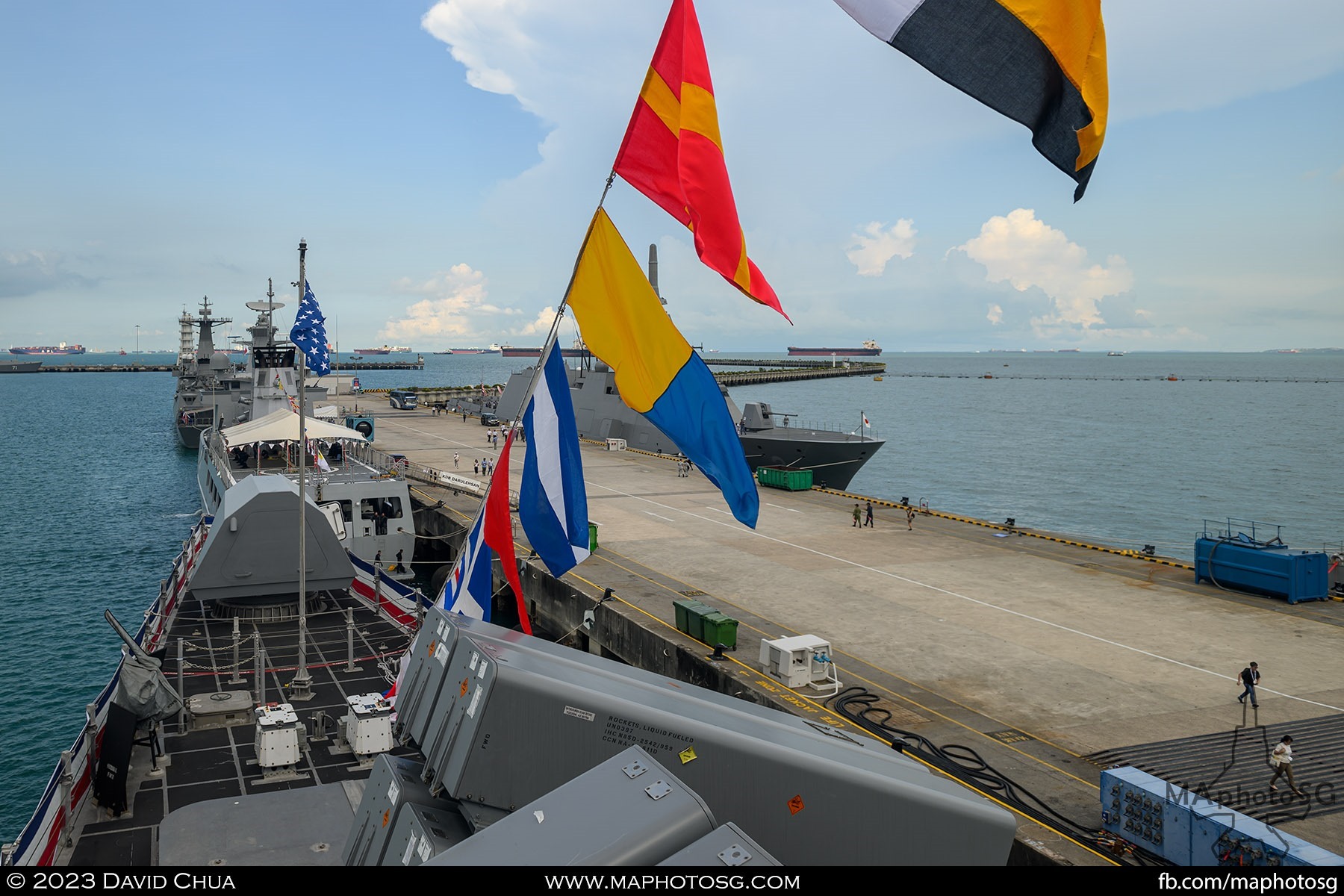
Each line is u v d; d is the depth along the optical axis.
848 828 8.09
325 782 17.36
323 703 21.67
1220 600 35.38
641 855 5.53
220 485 52.22
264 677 22.08
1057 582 38.19
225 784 17.20
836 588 37.06
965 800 8.38
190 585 27.03
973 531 49.06
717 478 12.59
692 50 11.09
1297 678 26.61
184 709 19.91
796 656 26.08
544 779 7.55
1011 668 27.67
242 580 27.39
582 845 5.55
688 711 8.27
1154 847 16.92
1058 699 25.12
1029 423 154.62
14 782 26.12
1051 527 67.88
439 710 8.52
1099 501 78.25
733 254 10.92
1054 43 7.21
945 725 23.36
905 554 43.41
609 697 7.73
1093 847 17.38
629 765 6.42
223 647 25.61
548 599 39.41
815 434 73.06
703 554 43.03
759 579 38.47
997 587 37.28
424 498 56.94
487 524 13.64
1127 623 32.19
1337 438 127.00
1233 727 23.06
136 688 16.83
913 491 83.81
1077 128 7.36
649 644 31.28
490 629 9.42
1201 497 79.50
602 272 12.62
